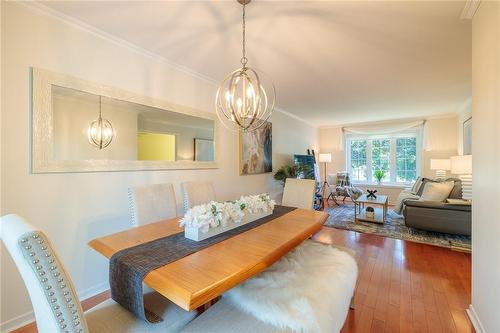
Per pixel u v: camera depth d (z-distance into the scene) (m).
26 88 1.69
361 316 1.79
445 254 2.92
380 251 3.02
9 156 1.61
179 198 2.80
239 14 1.84
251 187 4.12
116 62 2.22
